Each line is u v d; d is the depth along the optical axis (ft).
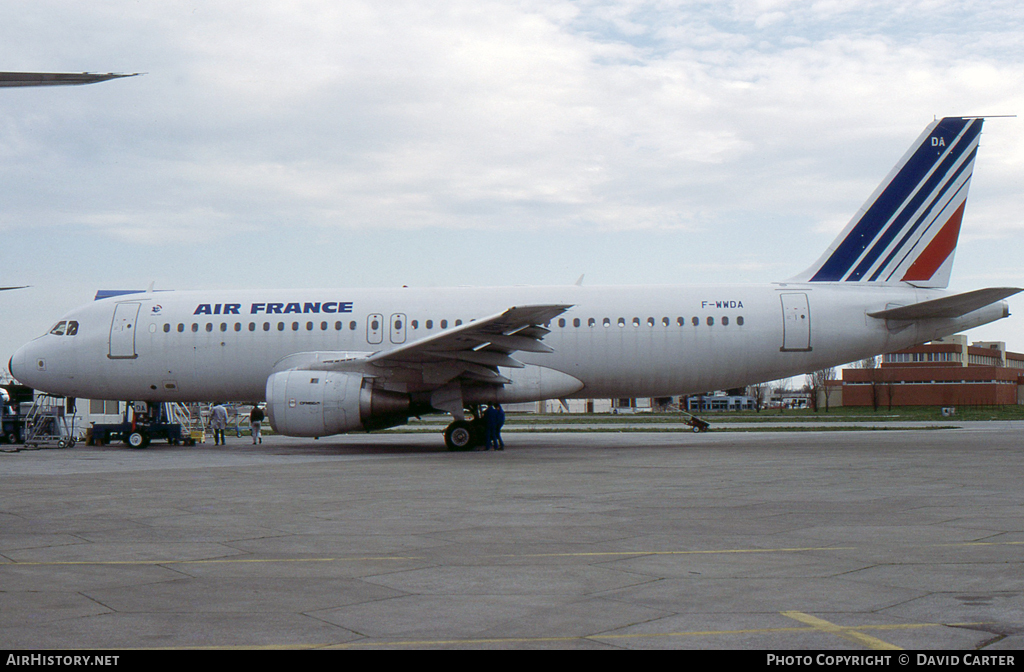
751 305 78.13
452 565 24.23
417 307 78.95
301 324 79.15
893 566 23.70
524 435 111.24
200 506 37.83
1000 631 17.19
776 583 21.62
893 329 78.28
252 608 19.34
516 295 79.51
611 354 77.61
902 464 58.70
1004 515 33.60
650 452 73.20
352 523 32.53
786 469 55.26
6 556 25.90
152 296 82.99
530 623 18.02
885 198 79.92
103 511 36.22
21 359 82.94
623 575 22.72
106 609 19.25
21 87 18.20
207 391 81.66
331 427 72.23
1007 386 312.71
